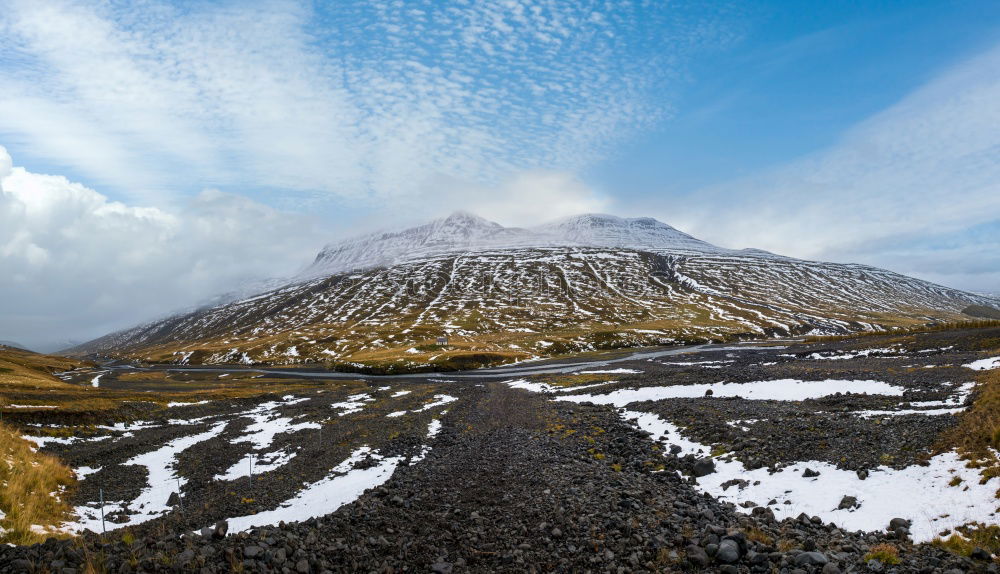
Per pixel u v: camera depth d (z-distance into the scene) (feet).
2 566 35.40
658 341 527.40
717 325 636.89
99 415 170.91
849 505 54.54
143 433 161.99
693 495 66.49
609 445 101.81
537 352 484.74
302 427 165.37
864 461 64.64
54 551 38.50
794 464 70.33
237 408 226.99
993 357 139.85
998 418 60.75
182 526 72.33
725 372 189.26
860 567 38.91
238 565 38.06
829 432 81.05
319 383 357.00
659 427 112.57
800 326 643.86
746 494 65.16
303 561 41.06
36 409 159.94
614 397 170.40
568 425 129.59
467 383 302.04
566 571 41.93
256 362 585.22
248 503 83.82
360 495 74.95
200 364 620.49
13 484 71.56
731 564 40.04
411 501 66.49
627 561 42.63
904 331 290.56
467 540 50.16
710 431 96.53
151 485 105.19
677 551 43.70
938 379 119.44
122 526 73.51
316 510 72.08
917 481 55.21
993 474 49.42
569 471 80.38
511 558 44.65
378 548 47.73
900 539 44.96
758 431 90.58
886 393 116.06
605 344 514.68
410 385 307.17
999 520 42.86
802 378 147.64
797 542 45.68
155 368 602.03
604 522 52.54
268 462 120.78
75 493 86.69
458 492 71.10
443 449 111.75
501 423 144.87
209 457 128.77
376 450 116.67
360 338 627.05
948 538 42.96
